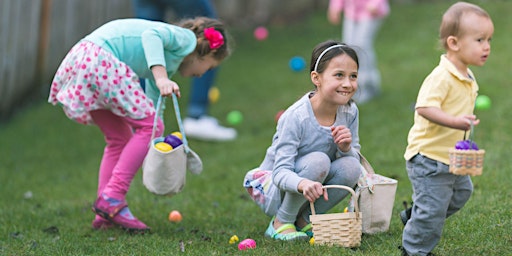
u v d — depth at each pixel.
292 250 4.05
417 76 9.95
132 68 4.81
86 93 4.70
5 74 9.34
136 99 4.73
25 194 6.40
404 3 14.23
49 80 10.41
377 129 7.88
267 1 13.79
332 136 4.15
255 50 12.22
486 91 8.71
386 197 4.20
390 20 13.12
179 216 5.30
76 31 10.72
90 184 6.82
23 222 5.36
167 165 4.44
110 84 4.67
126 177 4.82
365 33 8.84
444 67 3.67
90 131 8.88
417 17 13.16
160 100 4.53
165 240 4.60
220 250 4.29
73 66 4.70
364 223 4.21
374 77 9.04
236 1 13.57
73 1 10.57
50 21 10.21
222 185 6.36
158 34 4.65
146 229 4.89
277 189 4.30
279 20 13.77
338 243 4.02
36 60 10.13
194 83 8.14
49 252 4.43
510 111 7.88
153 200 5.93
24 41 9.75
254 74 10.88
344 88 3.98
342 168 4.16
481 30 3.63
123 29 4.82
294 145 4.10
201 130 8.09
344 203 5.25
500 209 4.70
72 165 7.59
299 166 4.11
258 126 8.64
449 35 3.70
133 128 4.88
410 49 11.30
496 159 6.18
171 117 8.99
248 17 13.72
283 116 4.17
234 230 4.88
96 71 4.66
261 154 7.46
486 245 4.04
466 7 3.70
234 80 10.63
